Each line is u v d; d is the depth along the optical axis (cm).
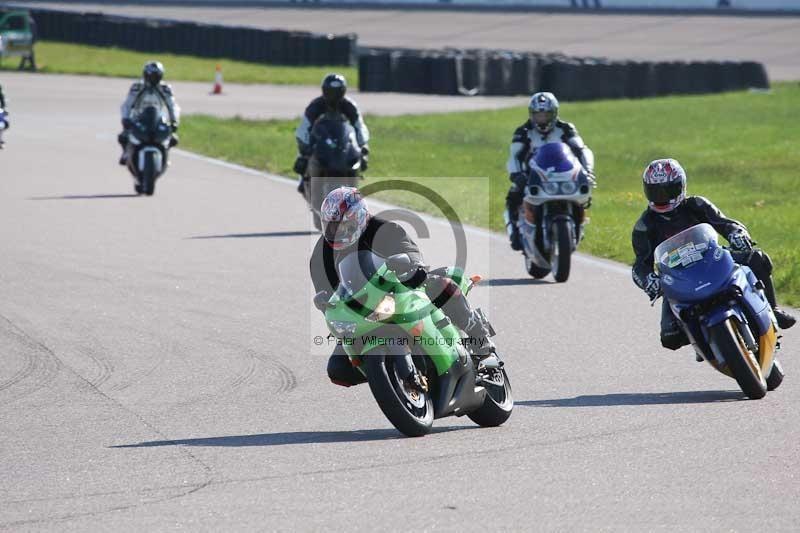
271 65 18638
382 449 2473
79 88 14988
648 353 3409
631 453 2394
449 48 18250
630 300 4200
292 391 3025
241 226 5859
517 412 2794
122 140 7031
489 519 2006
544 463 2339
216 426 2695
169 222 5959
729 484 2170
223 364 3300
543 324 3819
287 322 3812
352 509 2072
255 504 2111
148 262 4862
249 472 2316
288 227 5838
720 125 11962
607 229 5869
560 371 3212
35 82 15575
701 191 7669
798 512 2011
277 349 3472
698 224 2941
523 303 4166
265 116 12625
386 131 11162
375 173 8062
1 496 2188
